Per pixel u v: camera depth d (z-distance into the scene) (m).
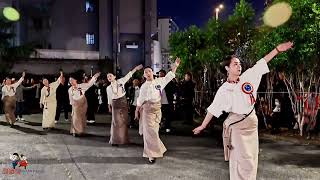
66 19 30.02
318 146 8.02
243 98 3.89
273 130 9.62
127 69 32.03
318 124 9.09
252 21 11.42
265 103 10.34
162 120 11.13
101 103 17.19
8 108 12.59
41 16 29.25
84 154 7.74
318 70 8.80
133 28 32.19
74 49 30.27
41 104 11.90
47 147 8.59
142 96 7.00
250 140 3.91
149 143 6.98
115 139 8.70
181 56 14.14
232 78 3.98
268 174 5.92
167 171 6.24
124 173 6.15
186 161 6.96
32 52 26.08
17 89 14.55
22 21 28.47
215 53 12.01
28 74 23.67
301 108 9.12
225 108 3.98
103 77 18.67
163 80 7.02
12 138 9.95
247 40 11.45
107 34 30.89
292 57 8.59
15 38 27.91
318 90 9.06
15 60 25.17
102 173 6.17
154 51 32.47
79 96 10.20
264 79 10.55
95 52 30.72
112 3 31.02
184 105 12.16
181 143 8.86
